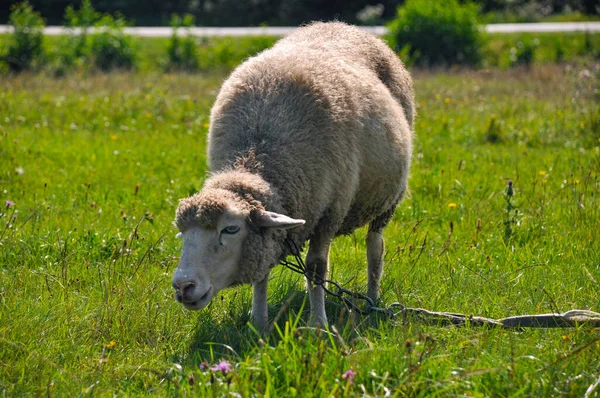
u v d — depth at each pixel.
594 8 70.69
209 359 8.84
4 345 8.62
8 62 37.00
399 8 43.91
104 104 24.12
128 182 15.85
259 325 9.67
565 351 8.24
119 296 9.82
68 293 10.16
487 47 44.53
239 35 53.38
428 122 22.20
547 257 11.84
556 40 47.19
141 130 21.09
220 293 10.52
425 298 10.31
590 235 12.38
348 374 7.00
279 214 8.46
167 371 8.30
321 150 9.41
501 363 7.87
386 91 10.98
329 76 9.90
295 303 10.55
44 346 8.78
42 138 19.70
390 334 9.09
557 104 23.70
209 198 8.30
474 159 17.92
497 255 11.92
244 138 9.34
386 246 12.53
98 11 68.31
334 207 9.76
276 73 9.70
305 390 7.18
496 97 26.77
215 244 8.28
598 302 9.99
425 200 14.78
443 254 11.88
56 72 35.72
